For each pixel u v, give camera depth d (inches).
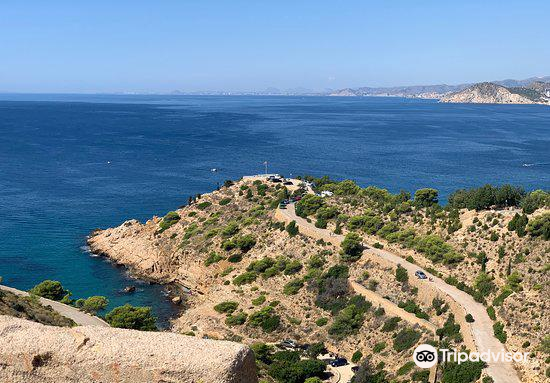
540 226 2908.5
